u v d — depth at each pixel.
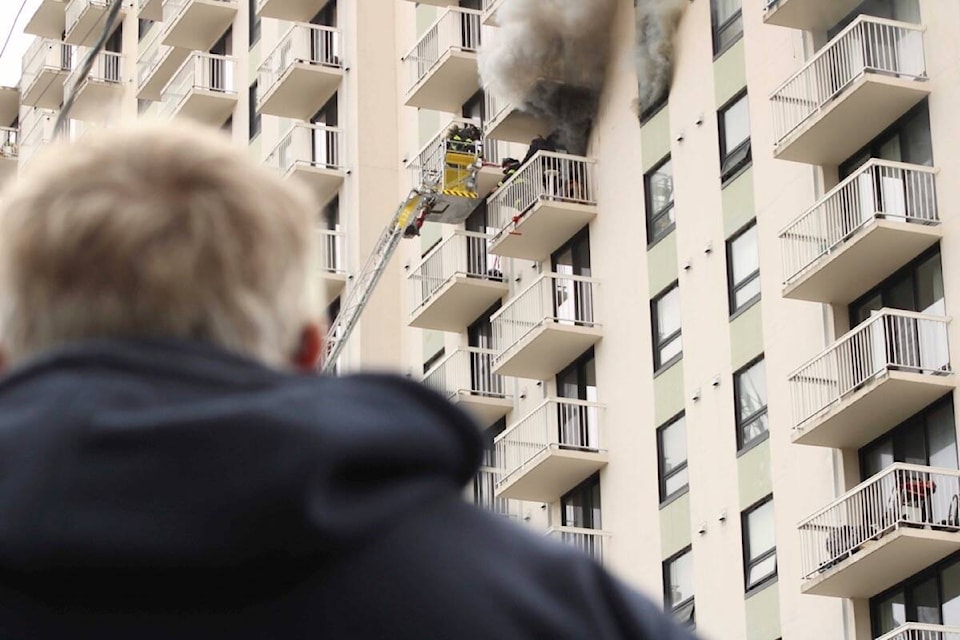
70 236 2.68
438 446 2.63
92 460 2.49
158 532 2.46
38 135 77.62
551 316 46.03
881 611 35.81
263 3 59.31
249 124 62.22
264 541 2.48
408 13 56.41
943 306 35.53
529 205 46.59
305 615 2.52
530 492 45.53
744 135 40.88
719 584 39.78
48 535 2.45
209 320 2.70
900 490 34.50
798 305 38.28
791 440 36.91
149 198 2.71
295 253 2.80
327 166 56.41
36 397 2.56
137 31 74.56
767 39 40.41
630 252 44.38
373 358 53.50
